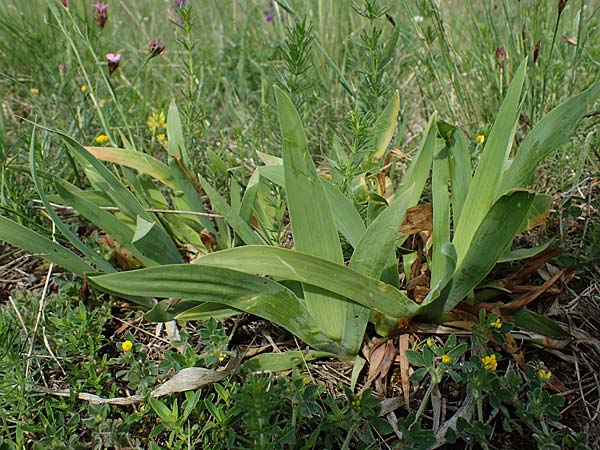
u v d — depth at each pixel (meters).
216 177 0.56
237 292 0.37
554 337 0.41
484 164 0.36
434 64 0.62
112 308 0.48
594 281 0.47
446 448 0.37
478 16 0.78
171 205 0.59
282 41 0.76
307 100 0.66
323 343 0.40
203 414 0.38
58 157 0.61
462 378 0.36
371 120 0.43
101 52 0.86
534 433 0.36
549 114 0.37
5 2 0.98
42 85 0.81
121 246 0.51
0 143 0.59
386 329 0.41
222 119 0.73
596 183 0.53
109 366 0.43
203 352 0.42
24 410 0.38
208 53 0.89
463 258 0.38
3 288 0.52
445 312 0.41
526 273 0.43
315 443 0.36
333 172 0.47
